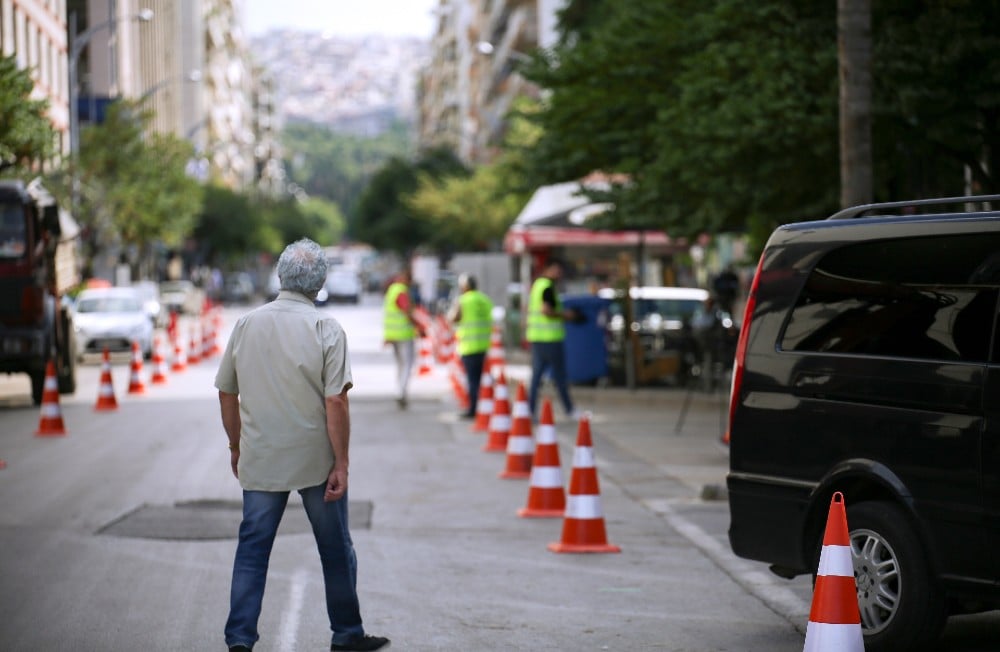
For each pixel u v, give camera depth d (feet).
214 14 537.65
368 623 31.55
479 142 474.49
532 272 147.74
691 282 177.68
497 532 44.60
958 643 28.96
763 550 29.81
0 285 88.17
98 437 71.92
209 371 127.34
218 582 36.04
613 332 109.50
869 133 54.44
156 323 191.01
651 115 92.68
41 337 89.20
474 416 82.94
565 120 95.66
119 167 219.61
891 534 26.86
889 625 26.86
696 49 87.76
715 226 79.05
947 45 61.67
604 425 79.66
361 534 44.06
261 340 26.78
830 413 28.27
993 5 62.03
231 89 637.71
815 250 29.37
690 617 32.53
